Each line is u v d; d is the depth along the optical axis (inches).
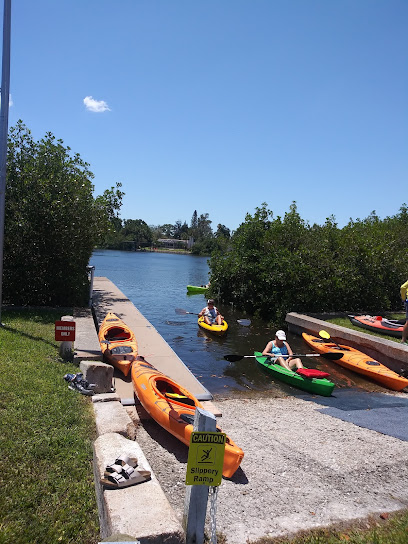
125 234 4402.1
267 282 748.0
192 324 715.4
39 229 546.3
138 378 294.7
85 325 455.2
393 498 197.8
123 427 218.2
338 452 245.4
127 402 290.8
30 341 357.7
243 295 847.7
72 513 154.3
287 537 162.4
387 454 245.6
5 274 539.5
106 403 253.6
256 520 173.2
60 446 192.4
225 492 194.2
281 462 228.4
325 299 705.0
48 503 156.4
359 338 510.0
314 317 671.1
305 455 238.7
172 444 240.4
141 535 131.9
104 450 180.1
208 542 154.6
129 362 341.7
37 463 176.9
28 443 188.1
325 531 167.2
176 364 389.4
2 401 222.2
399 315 703.7
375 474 220.5
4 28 369.1
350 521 175.5
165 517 141.8
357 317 614.2
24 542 136.1
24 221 532.7
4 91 375.6
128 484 157.4
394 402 361.1
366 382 434.6
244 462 225.5
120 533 128.4
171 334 633.0
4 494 155.0
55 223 544.1
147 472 163.0
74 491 164.7
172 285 1357.0
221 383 408.8
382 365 444.8
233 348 560.1
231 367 468.4
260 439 259.0
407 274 754.2
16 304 557.3
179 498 184.4
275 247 817.5
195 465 135.9
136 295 1080.2
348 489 203.5
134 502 147.7
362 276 711.1
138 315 596.4
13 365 281.9
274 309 745.6
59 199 554.6
